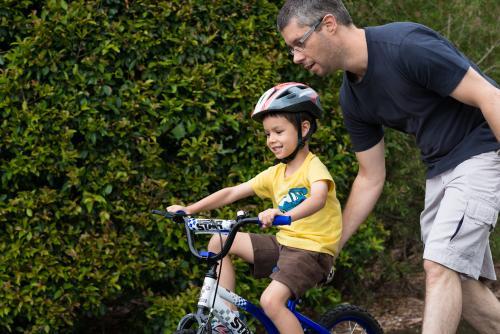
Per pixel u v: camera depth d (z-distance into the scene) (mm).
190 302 5305
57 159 5062
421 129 4070
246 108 5508
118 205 5184
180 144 5484
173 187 5340
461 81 3781
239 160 5586
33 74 5074
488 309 4332
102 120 5066
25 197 4984
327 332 4523
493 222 3947
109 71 5215
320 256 4320
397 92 3988
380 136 4531
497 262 7359
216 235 4406
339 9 3973
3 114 4957
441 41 3887
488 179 3928
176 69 5344
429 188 4191
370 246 5996
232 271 4406
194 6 5383
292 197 4344
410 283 7113
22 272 4984
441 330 3789
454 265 3881
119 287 5137
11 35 5051
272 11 5664
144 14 5219
